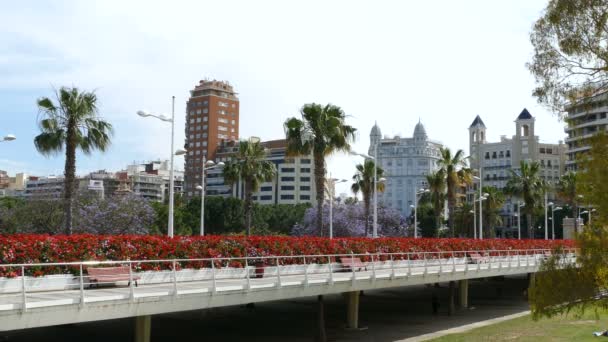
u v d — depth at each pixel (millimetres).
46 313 16922
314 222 101812
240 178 61406
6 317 16000
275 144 177750
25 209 68188
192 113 182125
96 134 36812
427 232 123625
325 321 37406
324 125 43312
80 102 36031
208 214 115625
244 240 30750
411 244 43156
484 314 42531
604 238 17016
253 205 120750
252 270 29094
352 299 34781
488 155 179750
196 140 180625
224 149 177750
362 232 98750
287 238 34156
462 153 65188
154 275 25391
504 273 43656
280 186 168750
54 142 35656
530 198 78188
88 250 23750
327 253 34781
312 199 169625
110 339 29141
